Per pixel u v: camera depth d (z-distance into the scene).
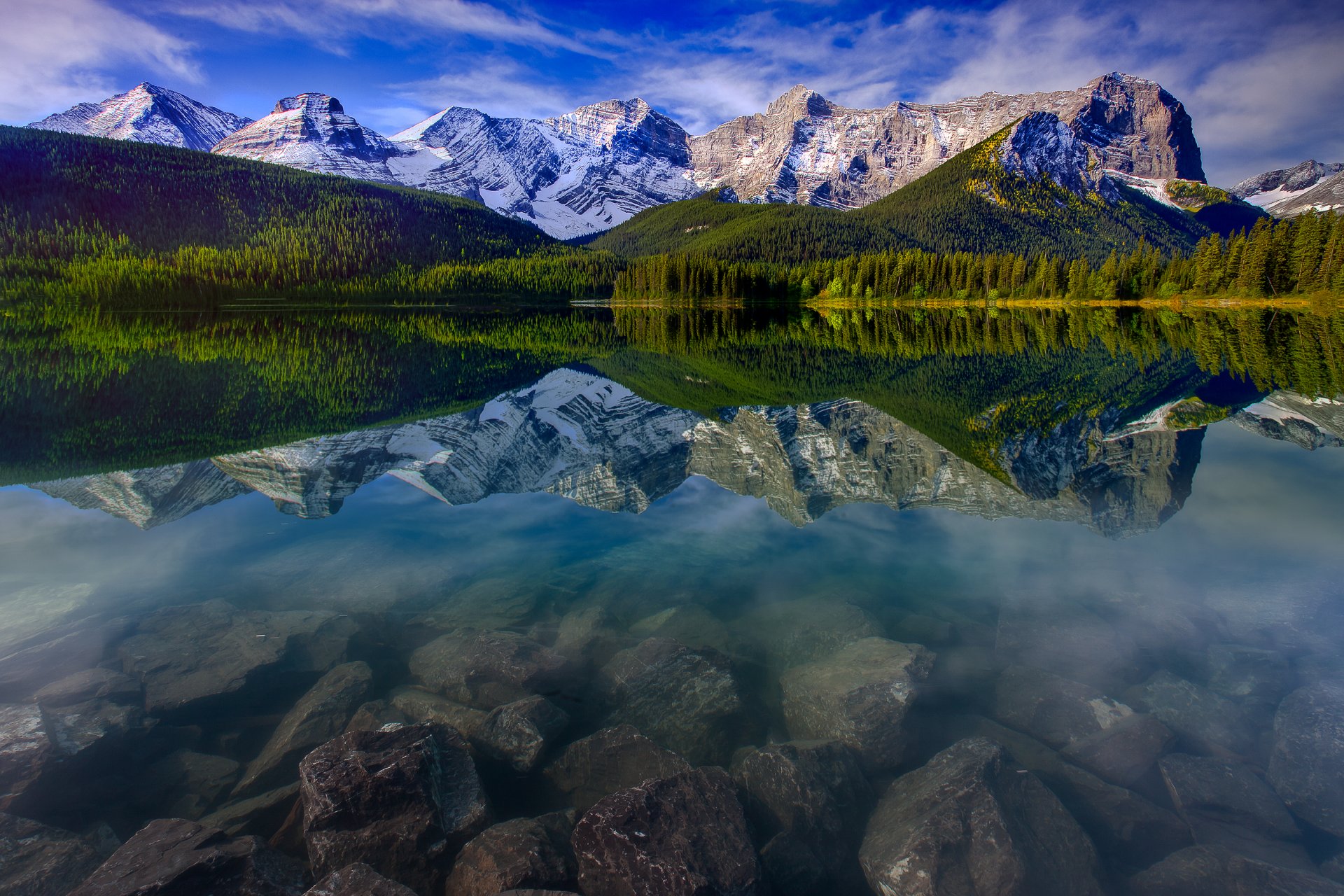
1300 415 23.75
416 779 6.11
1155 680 8.31
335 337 60.41
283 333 62.75
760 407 30.47
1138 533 13.05
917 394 31.47
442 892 5.51
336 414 25.41
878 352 49.03
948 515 15.13
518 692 8.26
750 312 113.94
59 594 10.13
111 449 18.03
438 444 21.36
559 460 21.95
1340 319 62.34
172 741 7.40
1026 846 5.71
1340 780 6.30
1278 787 6.55
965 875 5.41
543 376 39.75
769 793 6.45
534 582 11.59
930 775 6.62
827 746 7.05
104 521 13.27
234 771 7.04
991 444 20.94
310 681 8.70
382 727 7.09
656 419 29.47
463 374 39.22
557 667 8.70
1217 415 23.88
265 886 5.17
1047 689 8.22
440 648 9.22
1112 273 98.06
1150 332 56.62
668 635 9.88
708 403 31.95
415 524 14.25
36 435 19.11
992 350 47.50
